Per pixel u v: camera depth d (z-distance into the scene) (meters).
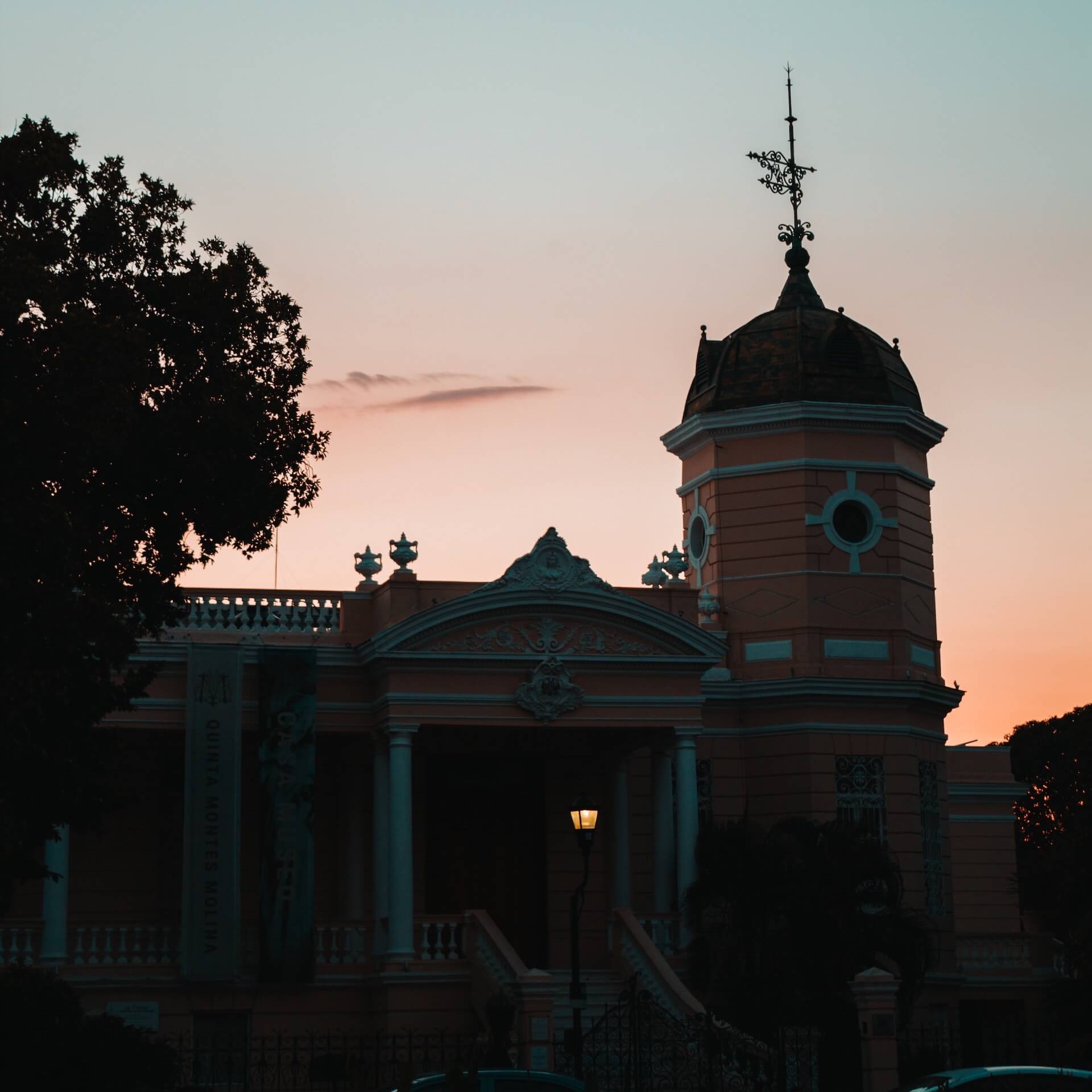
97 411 26.78
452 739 41.12
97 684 27.08
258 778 40.19
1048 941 48.12
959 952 47.72
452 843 42.22
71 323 26.75
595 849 42.34
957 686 46.31
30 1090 26.70
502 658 38.94
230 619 39.72
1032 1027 42.69
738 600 44.66
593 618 39.62
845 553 44.50
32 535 26.09
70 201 29.58
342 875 40.72
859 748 43.56
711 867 38.31
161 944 37.94
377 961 38.06
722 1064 32.56
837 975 36.56
